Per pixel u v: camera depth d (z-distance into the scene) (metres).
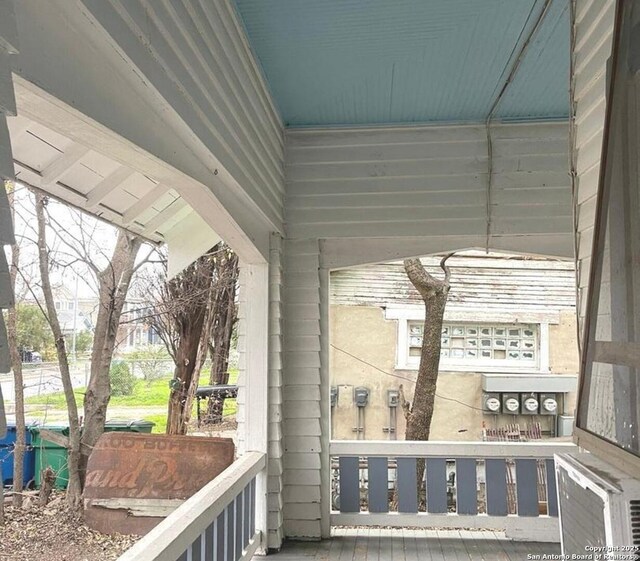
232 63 2.75
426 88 3.76
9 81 1.02
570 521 1.72
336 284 8.09
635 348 1.56
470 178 4.28
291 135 4.40
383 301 8.04
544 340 8.00
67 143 2.56
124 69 1.60
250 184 3.17
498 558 3.85
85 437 6.01
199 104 2.18
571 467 1.70
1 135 0.99
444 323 8.13
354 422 7.85
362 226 4.34
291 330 4.32
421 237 4.33
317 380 4.27
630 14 1.75
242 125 2.96
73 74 1.38
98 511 3.83
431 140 4.32
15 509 5.70
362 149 4.36
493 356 8.10
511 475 6.37
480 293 8.09
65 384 6.02
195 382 7.53
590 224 2.58
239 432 4.01
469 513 4.23
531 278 8.16
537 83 3.69
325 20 2.96
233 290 8.26
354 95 3.87
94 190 3.15
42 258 6.07
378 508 4.26
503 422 7.92
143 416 8.96
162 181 2.39
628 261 1.64
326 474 4.27
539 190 4.23
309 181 4.37
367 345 8.00
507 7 2.84
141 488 3.84
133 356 9.72
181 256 4.29
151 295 7.86
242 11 2.87
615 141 1.81
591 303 1.93
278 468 4.04
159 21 1.74
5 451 6.48
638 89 1.65
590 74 2.54
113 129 1.60
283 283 4.33
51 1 1.27
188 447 3.96
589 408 1.89
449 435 7.91
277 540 4.00
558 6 2.83
